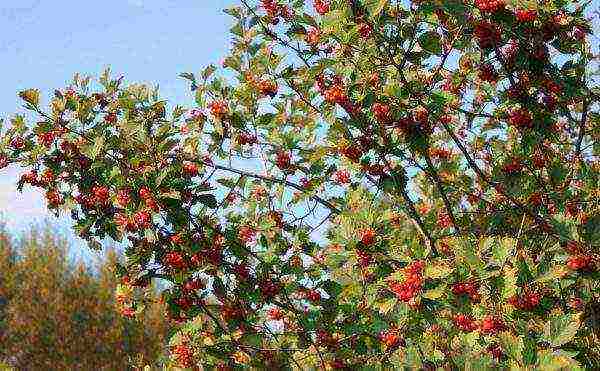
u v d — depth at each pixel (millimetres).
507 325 5469
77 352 26062
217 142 7480
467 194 7680
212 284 7074
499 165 6902
